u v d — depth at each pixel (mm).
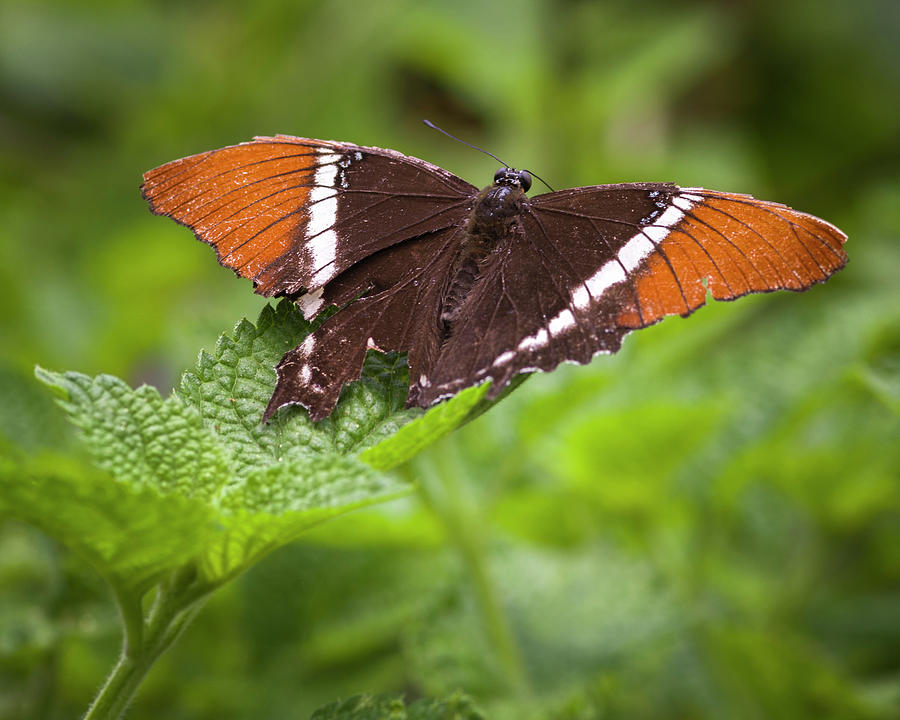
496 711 640
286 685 663
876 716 658
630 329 604
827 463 674
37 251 889
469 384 601
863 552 694
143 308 853
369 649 671
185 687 658
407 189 614
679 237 603
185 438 585
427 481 657
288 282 604
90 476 569
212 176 603
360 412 598
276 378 598
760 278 600
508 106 931
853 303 691
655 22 951
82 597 642
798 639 676
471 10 920
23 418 650
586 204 609
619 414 658
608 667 653
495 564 673
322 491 576
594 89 923
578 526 682
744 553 701
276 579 667
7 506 571
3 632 638
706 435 662
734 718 665
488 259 609
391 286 608
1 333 766
